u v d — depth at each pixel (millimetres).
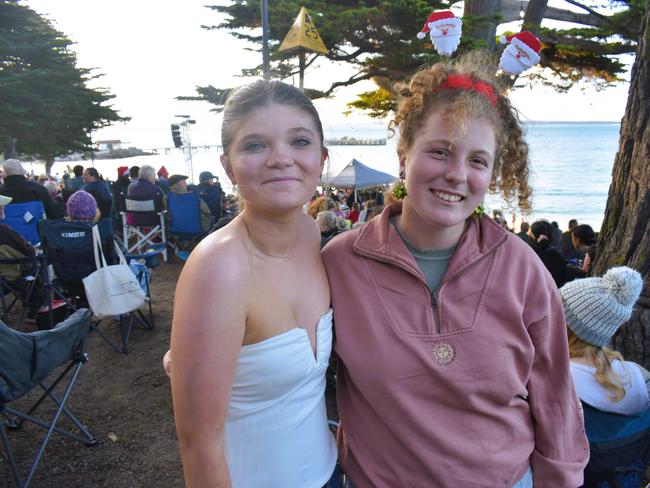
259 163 1040
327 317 1219
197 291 956
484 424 1199
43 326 4258
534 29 8969
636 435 1758
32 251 4320
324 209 4547
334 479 1330
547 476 1300
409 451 1203
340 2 9703
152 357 4160
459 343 1187
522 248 1285
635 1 8914
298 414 1123
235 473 1094
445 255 1286
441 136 1163
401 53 8906
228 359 969
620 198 3037
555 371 1304
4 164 5320
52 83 28141
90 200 4199
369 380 1209
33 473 2496
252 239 1086
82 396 3514
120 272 3994
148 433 3066
